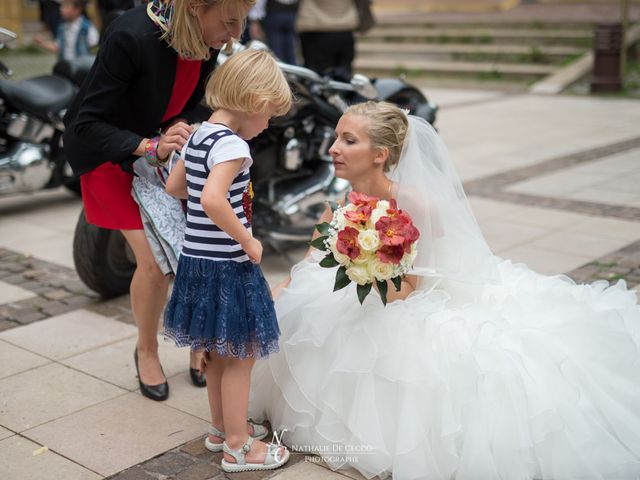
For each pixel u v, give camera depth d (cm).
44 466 273
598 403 267
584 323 282
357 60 1543
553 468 256
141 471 270
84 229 408
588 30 1477
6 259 509
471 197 631
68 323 405
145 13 292
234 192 259
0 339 385
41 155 578
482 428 254
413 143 283
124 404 318
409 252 259
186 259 262
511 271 325
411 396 258
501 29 1549
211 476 267
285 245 522
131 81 295
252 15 972
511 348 267
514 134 895
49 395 326
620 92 1196
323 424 270
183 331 262
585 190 643
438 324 266
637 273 454
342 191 475
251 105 253
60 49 811
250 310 260
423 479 255
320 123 471
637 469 259
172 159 285
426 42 1573
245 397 268
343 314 277
